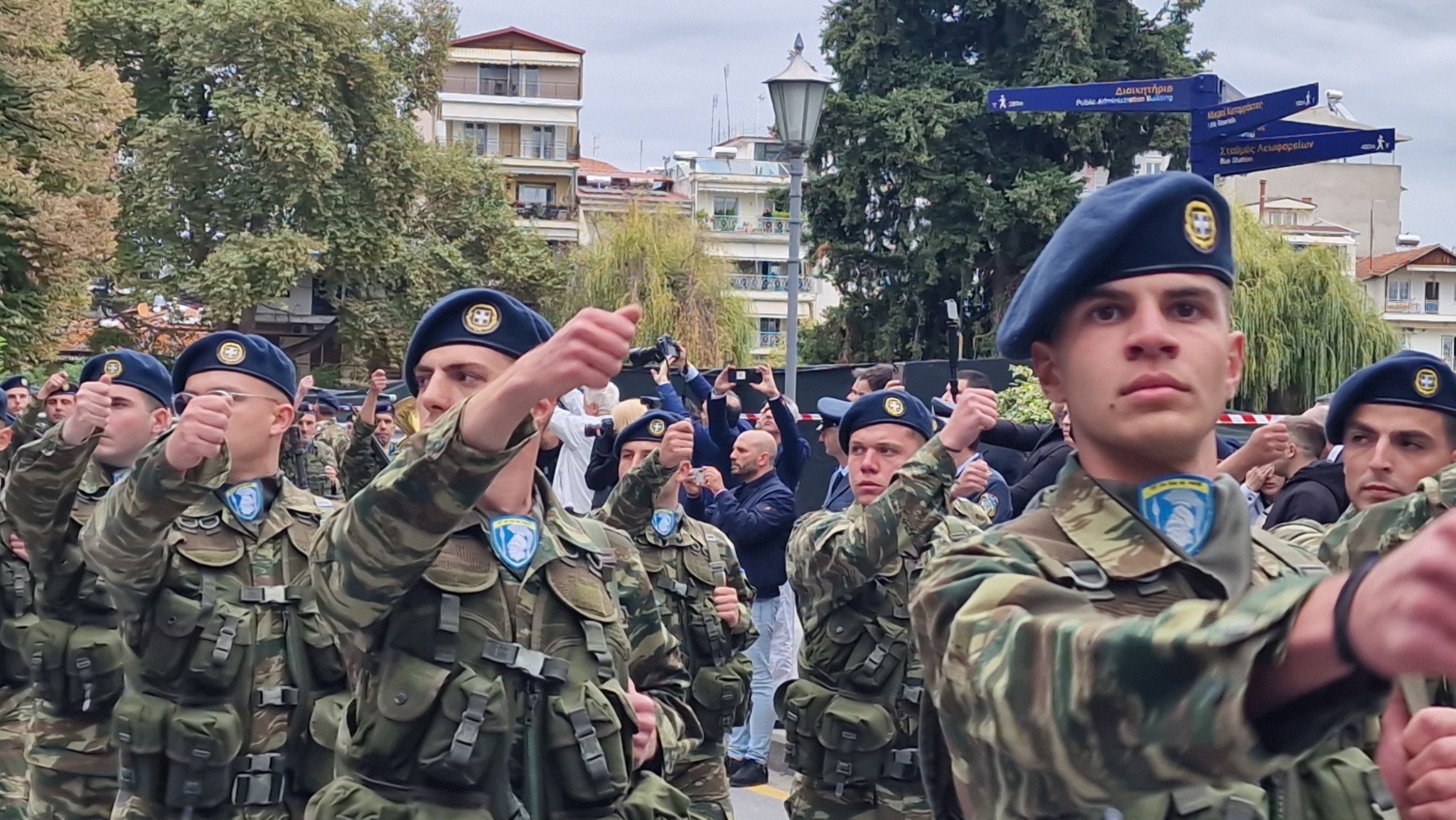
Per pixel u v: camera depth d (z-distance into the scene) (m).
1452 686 2.27
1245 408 26.77
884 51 31.72
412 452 2.75
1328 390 26.75
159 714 4.32
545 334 3.56
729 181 67.38
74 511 5.48
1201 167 10.57
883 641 4.97
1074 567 1.89
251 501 4.64
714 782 5.83
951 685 1.58
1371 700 1.17
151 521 4.13
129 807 4.40
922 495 4.79
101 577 4.46
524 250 37.81
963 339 30.75
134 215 33.31
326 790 3.19
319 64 33.41
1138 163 30.42
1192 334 1.89
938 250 30.12
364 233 34.19
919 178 30.19
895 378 8.69
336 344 39.09
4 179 18.75
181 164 32.97
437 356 3.45
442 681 3.09
